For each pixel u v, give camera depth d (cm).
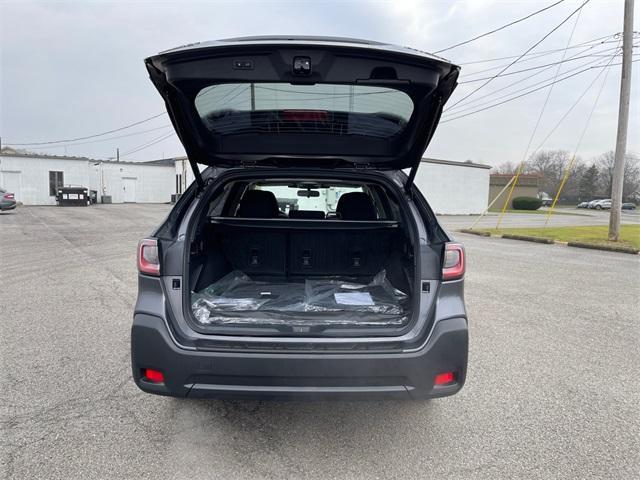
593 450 237
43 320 443
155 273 220
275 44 187
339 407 281
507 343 401
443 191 2970
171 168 3678
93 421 257
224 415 268
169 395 212
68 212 2238
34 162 2986
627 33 1164
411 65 196
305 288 294
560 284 670
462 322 221
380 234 323
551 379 326
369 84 202
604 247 1121
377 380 209
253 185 374
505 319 477
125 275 674
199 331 213
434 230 241
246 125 250
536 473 216
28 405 273
